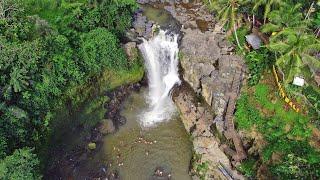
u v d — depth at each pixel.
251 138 39.69
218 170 39.25
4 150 34.69
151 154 41.66
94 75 43.94
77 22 43.91
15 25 39.88
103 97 45.38
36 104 38.53
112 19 45.31
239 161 39.25
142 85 47.62
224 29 47.97
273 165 37.09
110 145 42.28
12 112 36.06
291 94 39.44
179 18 50.06
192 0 52.66
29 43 38.00
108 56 43.34
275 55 40.66
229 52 45.78
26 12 45.22
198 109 44.41
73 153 41.19
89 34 42.78
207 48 46.19
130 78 46.72
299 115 38.84
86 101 43.94
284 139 38.06
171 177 39.72
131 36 47.31
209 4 50.06
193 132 42.72
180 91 46.69
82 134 42.72
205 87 43.69
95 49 42.16
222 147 40.50
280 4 40.19
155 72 48.12
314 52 39.56
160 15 50.50
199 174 39.50
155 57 47.56
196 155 40.72
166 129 43.81
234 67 44.47
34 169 34.78
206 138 41.66
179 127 44.00
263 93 41.19
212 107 43.38
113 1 44.72
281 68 39.84
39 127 39.06
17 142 36.78
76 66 41.62
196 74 45.00
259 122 39.75
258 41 44.75
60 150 41.16
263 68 42.81
